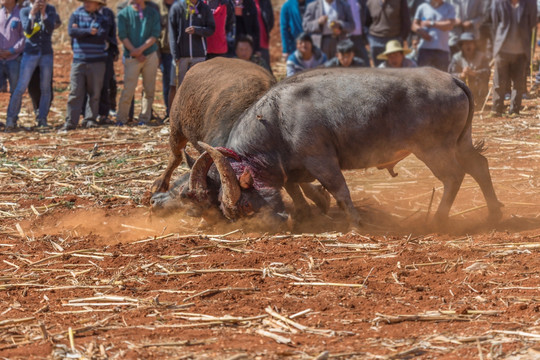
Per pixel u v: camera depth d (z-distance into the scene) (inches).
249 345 321.7
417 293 382.6
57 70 1435.8
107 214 573.0
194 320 353.4
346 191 493.0
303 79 493.4
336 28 1045.2
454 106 478.0
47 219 565.0
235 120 526.6
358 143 484.7
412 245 463.5
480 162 511.5
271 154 493.7
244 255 451.5
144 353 315.6
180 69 856.9
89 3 920.9
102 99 963.3
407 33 1077.8
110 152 776.9
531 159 701.3
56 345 325.4
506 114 951.0
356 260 438.3
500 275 402.0
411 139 481.7
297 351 313.9
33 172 696.4
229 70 558.3
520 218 523.5
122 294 395.2
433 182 633.0
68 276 429.4
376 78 481.1
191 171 489.7
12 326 352.8
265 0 1075.3
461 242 466.3
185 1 837.2
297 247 462.6
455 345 319.3
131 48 929.5
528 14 914.7
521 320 343.0
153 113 1021.8
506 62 924.6
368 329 339.9
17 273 438.6
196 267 433.7
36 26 919.0
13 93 931.3
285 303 372.5
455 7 1118.4
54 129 932.6
